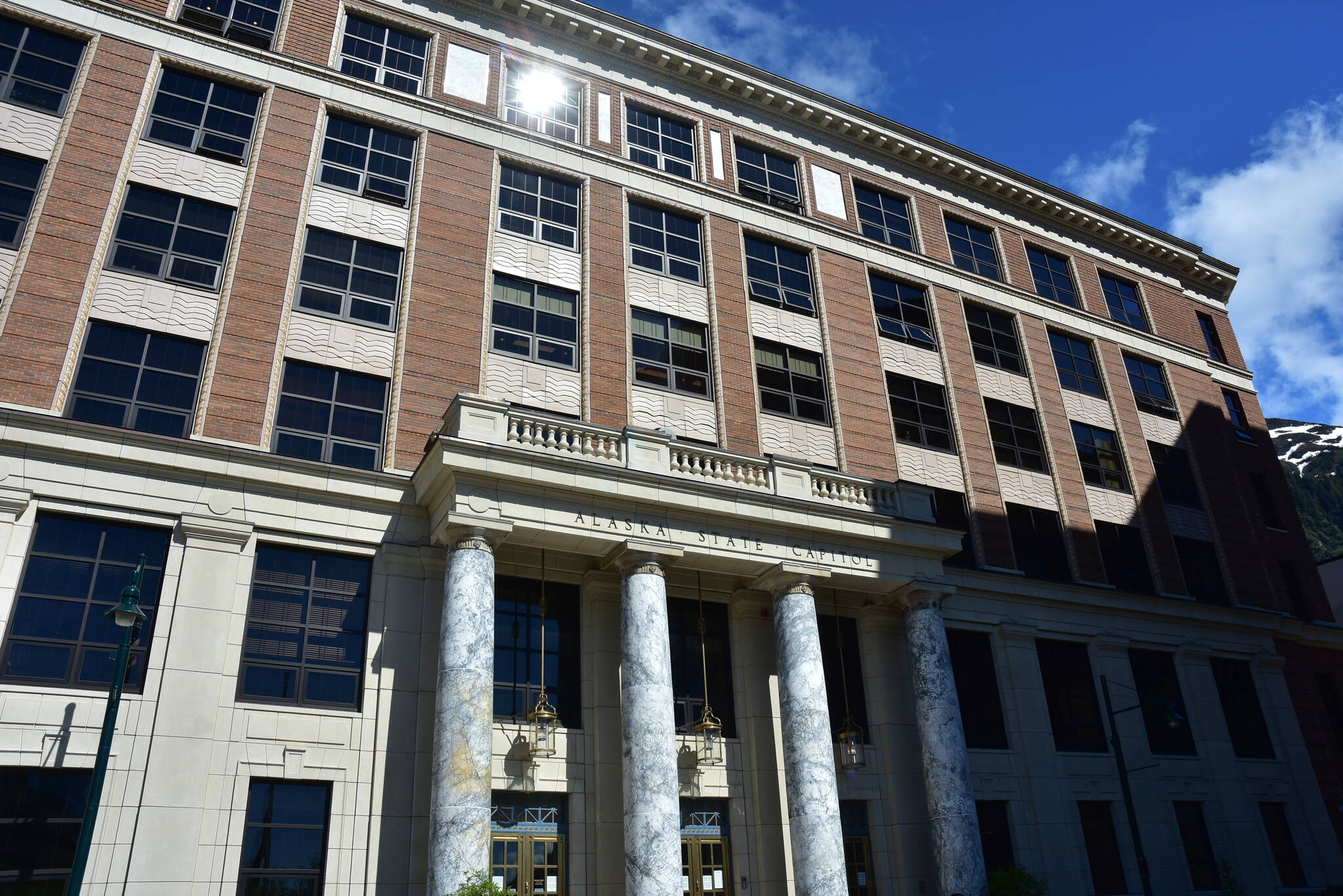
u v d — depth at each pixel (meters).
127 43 22.47
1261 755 29.92
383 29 26.72
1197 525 34.00
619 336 25.16
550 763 19.44
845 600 24.50
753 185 30.73
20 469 17.34
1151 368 36.91
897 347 30.19
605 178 27.34
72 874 12.89
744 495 20.97
